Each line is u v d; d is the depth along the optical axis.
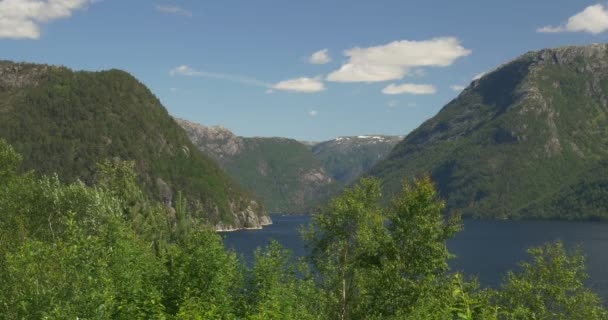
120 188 62.19
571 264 35.03
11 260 20.12
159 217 58.31
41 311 18.17
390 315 31.97
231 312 25.88
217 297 25.11
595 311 33.12
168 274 26.30
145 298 23.64
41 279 19.39
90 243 22.45
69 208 47.97
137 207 57.81
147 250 34.44
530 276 35.41
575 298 33.50
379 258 33.38
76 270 20.05
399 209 33.25
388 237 33.03
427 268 32.12
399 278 31.62
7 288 19.38
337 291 34.16
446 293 29.28
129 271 24.48
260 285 28.36
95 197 50.47
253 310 26.27
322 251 35.31
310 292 32.69
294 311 26.28
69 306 18.25
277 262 30.36
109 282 20.44
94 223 46.22
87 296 18.84
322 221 34.56
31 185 50.59
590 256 159.50
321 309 33.28
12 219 42.72
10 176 59.50
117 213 51.59
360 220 33.66
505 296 33.88
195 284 25.38
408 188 33.44
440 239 32.91
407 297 31.36
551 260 35.31
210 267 25.81
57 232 44.28
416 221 32.19
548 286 33.88
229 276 26.83
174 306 24.92
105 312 19.12
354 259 34.09
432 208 32.69
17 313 18.56
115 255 24.98
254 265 29.50
